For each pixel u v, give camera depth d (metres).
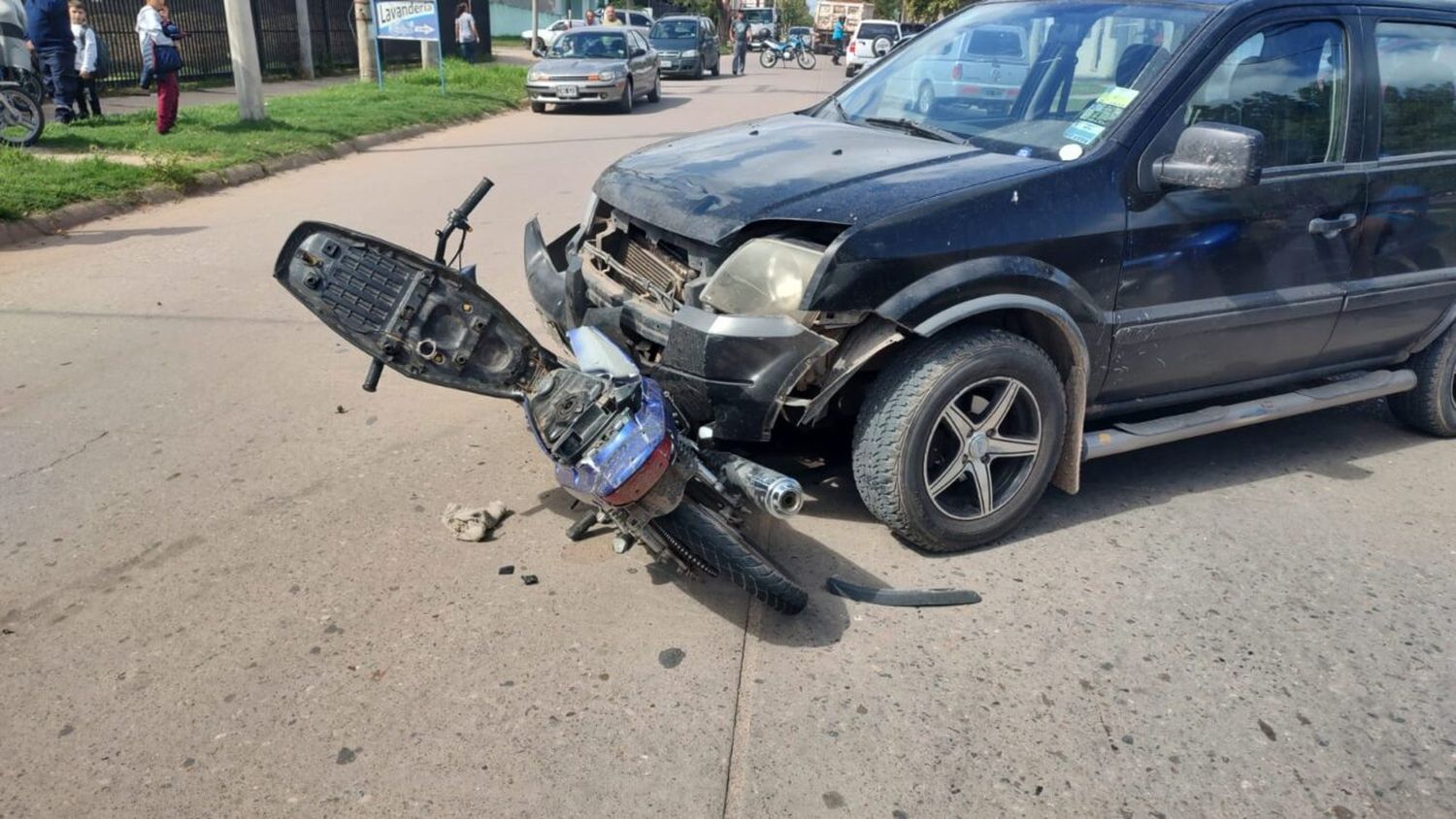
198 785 2.58
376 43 18.94
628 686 2.97
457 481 4.19
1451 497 4.42
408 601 3.35
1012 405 3.66
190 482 4.12
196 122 13.43
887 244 3.26
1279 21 4.03
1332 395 4.50
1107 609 3.46
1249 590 3.62
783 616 3.33
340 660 3.05
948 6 47.38
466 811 2.51
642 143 14.31
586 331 3.48
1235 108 3.91
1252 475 4.59
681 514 3.11
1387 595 3.63
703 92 24.53
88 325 5.98
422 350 3.57
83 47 13.32
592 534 3.80
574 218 9.06
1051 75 4.13
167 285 6.84
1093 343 3.71
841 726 2.85
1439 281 4.56
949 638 3.26
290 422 4.73
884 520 3.59
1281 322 4.14
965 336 3.47
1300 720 2.97
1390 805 2.67
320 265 3.57
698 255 3.52
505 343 3.66
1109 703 3.00
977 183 3.46
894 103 4.61
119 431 4.58
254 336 5.88
